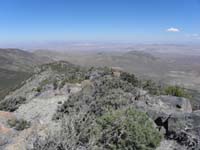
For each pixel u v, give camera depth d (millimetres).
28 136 8234
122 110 8422
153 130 7848
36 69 51219
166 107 11547
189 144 7391
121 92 12609
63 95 20234
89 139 6586
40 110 15992
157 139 7641
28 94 24703
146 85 18406
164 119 8727
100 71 24844
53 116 13031
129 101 11109
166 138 8078
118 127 7273
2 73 144750
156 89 17547
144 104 10531
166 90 17172
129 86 14711
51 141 6230
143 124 7902
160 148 7465
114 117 7629
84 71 28406
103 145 6695
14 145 7770
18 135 8852
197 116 8227
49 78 32281
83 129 6828
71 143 6160
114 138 7031
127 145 7020
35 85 32625
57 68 43750
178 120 8320
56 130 7129
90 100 12711
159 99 12609
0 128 9711
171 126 8289
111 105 10523
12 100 21578
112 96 11539
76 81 23953
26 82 42438
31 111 16297
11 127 10680
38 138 6461
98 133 6934
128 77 19531
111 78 16875
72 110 11820
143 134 7332
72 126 6738
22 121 11422
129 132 7176
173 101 12359
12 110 19109
